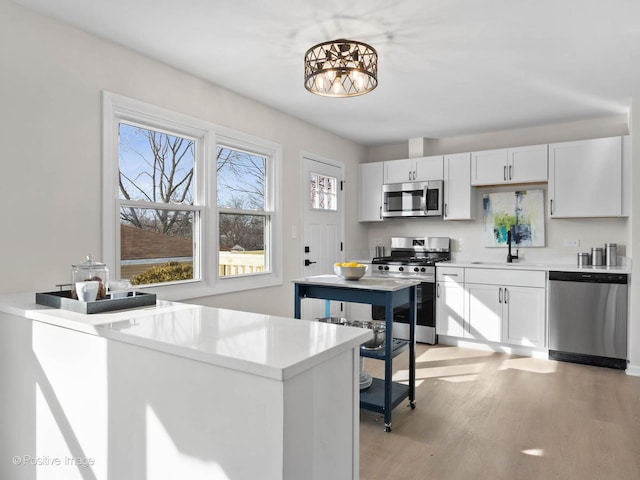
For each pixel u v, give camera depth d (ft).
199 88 10.44
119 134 9.00
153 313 5.13
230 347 3.59
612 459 7.11
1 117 6.91
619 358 11.94
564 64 9.59
